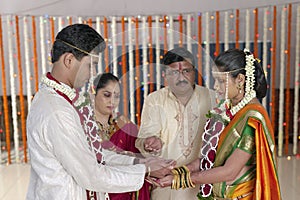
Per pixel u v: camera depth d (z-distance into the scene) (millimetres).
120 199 1994
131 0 5773
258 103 1891
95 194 1814
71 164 1601
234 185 1937
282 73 4898
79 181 1643
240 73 1850
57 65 1644
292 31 5660
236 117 1882
